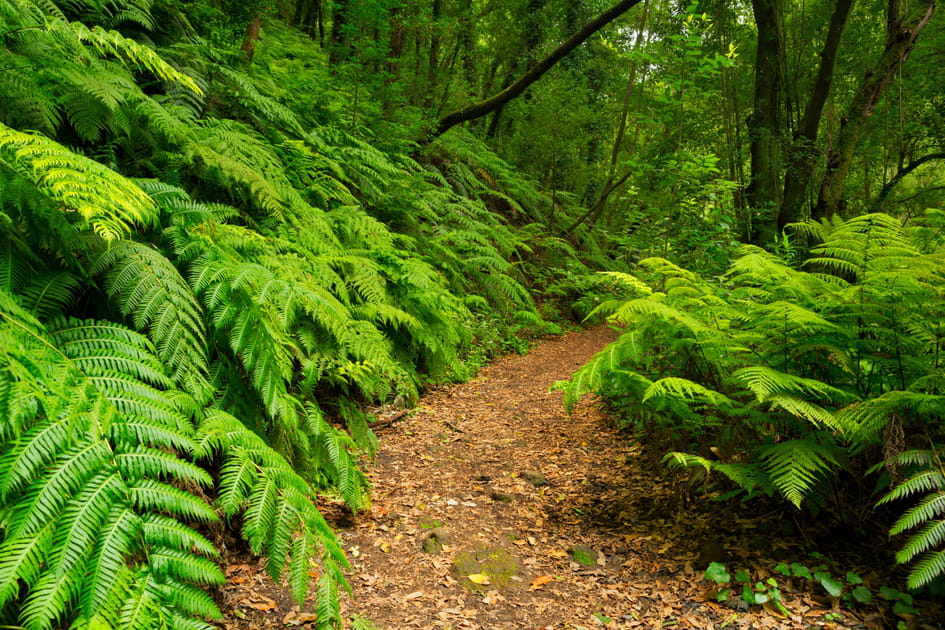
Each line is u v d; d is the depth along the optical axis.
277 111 6.20
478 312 9.18
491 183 12.99
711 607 2.72
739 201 10.09
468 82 13.80
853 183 14.69
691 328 3.18
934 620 2.47
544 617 2.78
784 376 2.92
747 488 2.95
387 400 5.73
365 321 4.71
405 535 3.48
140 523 1.78
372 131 8.71
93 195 2.11
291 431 3.45
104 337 2.37
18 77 3.00
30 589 1.50
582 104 14.46
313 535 2.37
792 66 13.09
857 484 3.22
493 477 4.43
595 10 15.41
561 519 3.76
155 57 3.01
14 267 2.35
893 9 9.13
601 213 15.53
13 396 1.65
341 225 6.10
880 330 2.99
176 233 3.15
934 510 2.46
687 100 7.89
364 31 9.74
